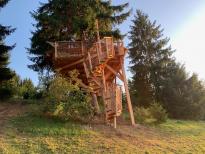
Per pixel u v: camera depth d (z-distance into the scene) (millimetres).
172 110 36531
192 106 36250
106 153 19594
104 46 27000
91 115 24125
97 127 23375
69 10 31234
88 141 20844
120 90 25547
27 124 22156
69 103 23500
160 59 41750
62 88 23875
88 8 30766
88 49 27562
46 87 26391
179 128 28078
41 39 31938
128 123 26328
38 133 21062
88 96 25109
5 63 33250
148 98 39562
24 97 33125
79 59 28109
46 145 19578
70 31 31047
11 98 31906
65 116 23266
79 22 29859
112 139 21719
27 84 40000
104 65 26984
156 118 28516
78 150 19562
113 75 29719
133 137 22828
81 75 29547
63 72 29562
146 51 42469
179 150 21891
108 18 32844
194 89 37188
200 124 33000
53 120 23297
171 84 37594
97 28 30016
